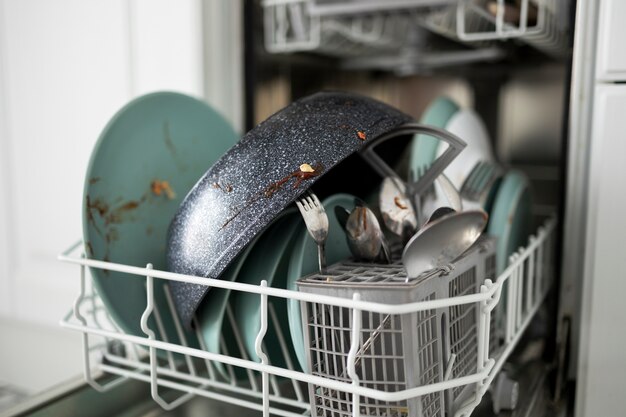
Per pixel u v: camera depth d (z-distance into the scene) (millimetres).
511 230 714
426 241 447
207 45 883
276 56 1016
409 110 1266
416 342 447
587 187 664
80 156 978
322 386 466
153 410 673
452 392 510
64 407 617
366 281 469
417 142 693
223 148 739
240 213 492
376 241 520
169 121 676
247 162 504
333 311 487
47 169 1018
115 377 672
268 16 954
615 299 601
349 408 481
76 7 949
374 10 879
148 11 895
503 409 617
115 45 922
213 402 684
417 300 443
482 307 483
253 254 575
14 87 1036
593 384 616
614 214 596
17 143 1048
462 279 549
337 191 700
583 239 674
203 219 513
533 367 721
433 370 484
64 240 1013
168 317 640
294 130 508
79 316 599
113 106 937
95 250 583
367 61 1203
